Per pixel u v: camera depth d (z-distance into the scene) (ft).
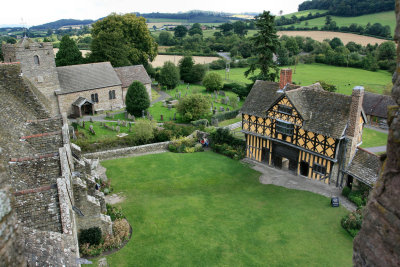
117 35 225.97
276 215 87.97
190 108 168.25
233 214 88.63
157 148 136.05
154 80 272.31
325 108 103.04
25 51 154.92
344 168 98.84
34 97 81.66
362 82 255.50
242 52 363.15
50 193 44.55
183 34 491.72
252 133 122.83
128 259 69.51
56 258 35.40
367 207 21.95
